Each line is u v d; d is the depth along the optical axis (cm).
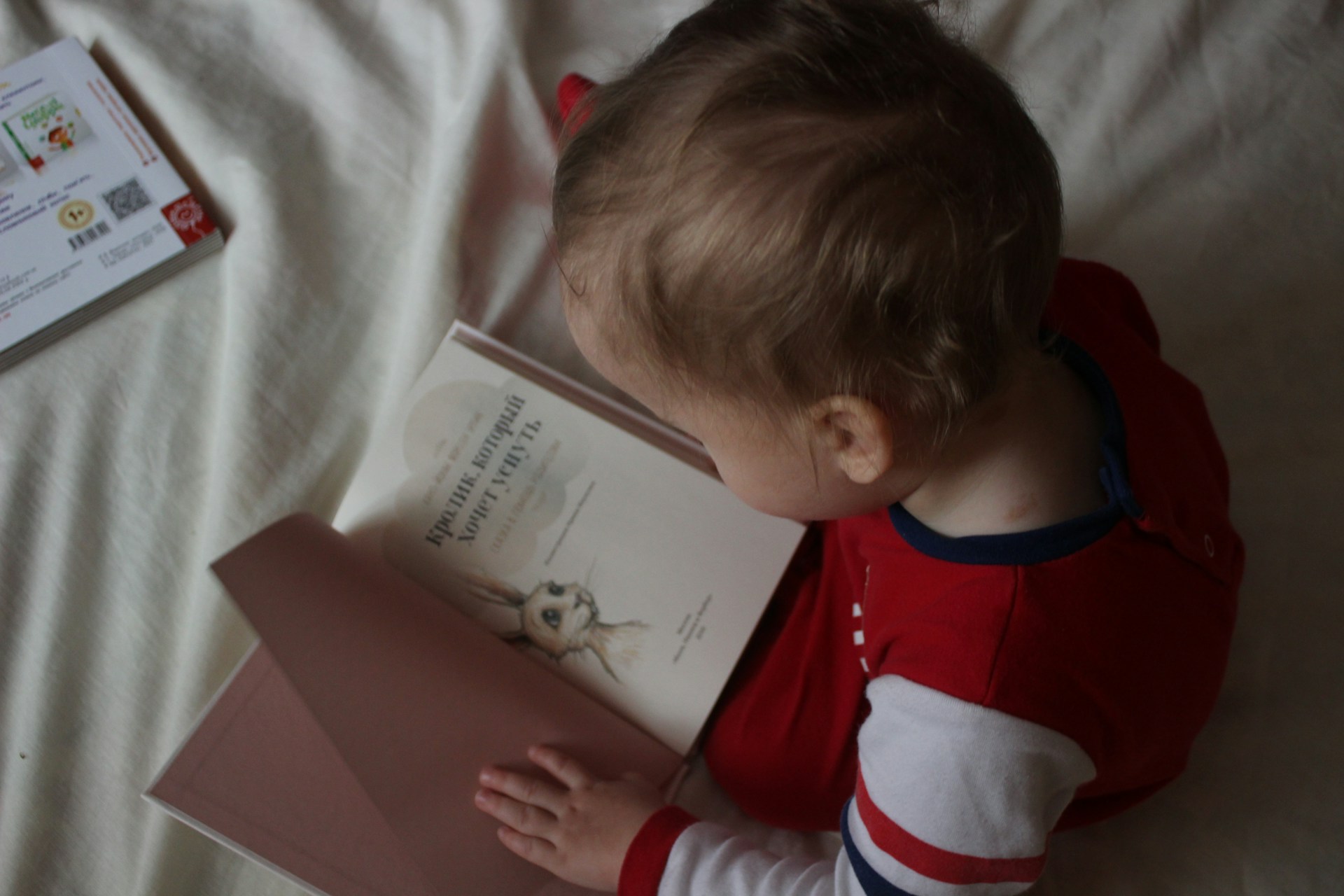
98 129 81
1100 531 46
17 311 76
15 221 78
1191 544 49
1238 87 84
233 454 74
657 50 43
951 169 39
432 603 63
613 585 66
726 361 41
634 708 64
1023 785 45
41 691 69
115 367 78
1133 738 49
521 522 67
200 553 73
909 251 38
